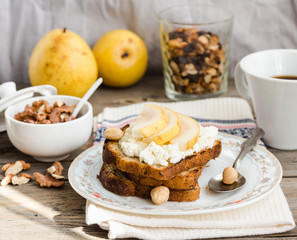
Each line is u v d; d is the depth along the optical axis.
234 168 0.66
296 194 0.65
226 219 0.60
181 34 0.82
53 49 0.80
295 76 0.75
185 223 0.60
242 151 0.68
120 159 0.63
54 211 0.63
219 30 0.82
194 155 0.64
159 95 0.87
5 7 0.88
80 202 0.65
